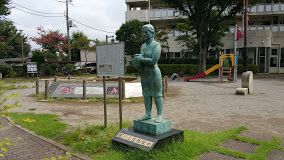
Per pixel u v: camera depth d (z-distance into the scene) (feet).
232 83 70.74
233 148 17.98
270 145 18.30
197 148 17.29
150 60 17.33
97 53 22.31
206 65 104.68
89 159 16.48
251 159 15.89
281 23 116.37
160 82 18.10
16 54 172.86
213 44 104.17
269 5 109.81
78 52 143.95
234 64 74.38
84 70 118.52
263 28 110.32
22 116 29.12
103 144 18.54
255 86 61.67
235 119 27.32
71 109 34.37
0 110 12.57
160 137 16.88
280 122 25.88
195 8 91.25
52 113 31.63
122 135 18.24
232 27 110.32
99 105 37.24
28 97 46.70
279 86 61.46
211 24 93.86
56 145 19.27
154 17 120.47
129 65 114.11
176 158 15.71
